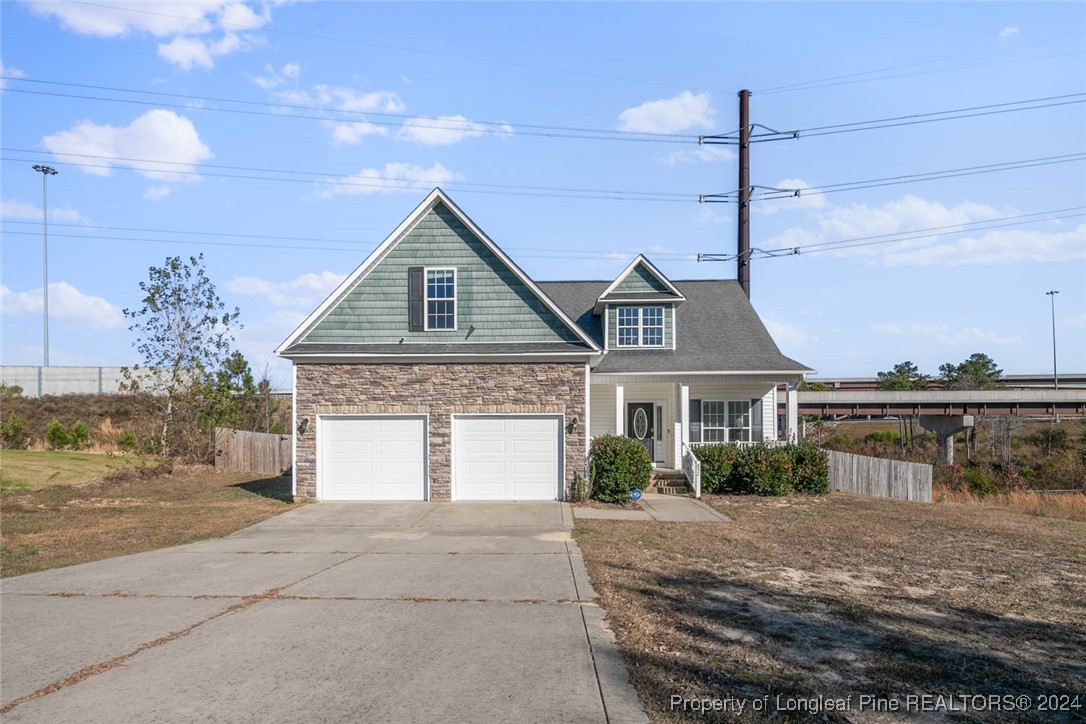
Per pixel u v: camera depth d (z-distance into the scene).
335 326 19.59
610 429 25.97
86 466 27.19
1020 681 6.56
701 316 27.28
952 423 45.09
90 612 8.51
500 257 19.62
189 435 29.06
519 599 9.11
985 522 17.58
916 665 6.89
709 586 9.96
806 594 9.62
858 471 24.22
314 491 19.08
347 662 6.70
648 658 6.84
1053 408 46.16
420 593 9.45
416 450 19.17
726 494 21.89
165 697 5.89
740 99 33.53
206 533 14.88
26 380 47.44
